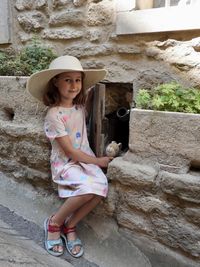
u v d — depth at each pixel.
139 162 1.53
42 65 2.12
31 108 1.96
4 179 2.21
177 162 1.42
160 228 1.48
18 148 2.05
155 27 1.89
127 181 1.53
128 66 2.10
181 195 1.38
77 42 2.29
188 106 1.45
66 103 1.65
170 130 1.41
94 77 1.71
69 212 1.58
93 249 1.63
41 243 1.67
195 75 1.86
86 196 1.53
